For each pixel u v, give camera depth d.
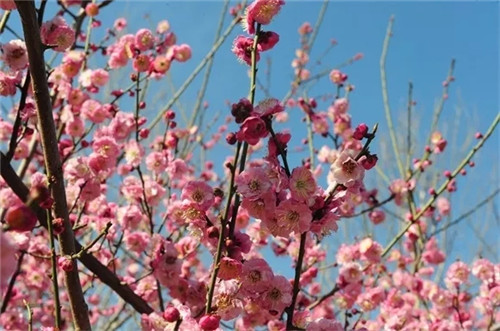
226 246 2.46
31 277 4.64
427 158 5.64
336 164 2.30
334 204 2.33
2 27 3.30
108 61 4.81
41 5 2.62
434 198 4.71
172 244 3.47
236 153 2.39
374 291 4.38
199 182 2.61
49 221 2.63
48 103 2.62
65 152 4.25
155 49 4.73
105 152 3.54
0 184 3.82
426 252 5.63
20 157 4.45
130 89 4.54
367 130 2.31
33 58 2.52
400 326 4.22
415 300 5.12
